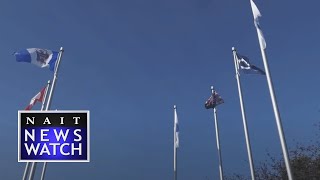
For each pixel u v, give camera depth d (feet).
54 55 87.10
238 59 91.76
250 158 89.45
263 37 69.10
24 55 85.56
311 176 121.19
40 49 86.69
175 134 140.77
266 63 68.08
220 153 123.54
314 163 122.83
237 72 91.91
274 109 65.67
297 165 124.88
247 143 90.12
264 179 136.46
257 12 70.28
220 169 123.24
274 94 66.28
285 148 63.21
